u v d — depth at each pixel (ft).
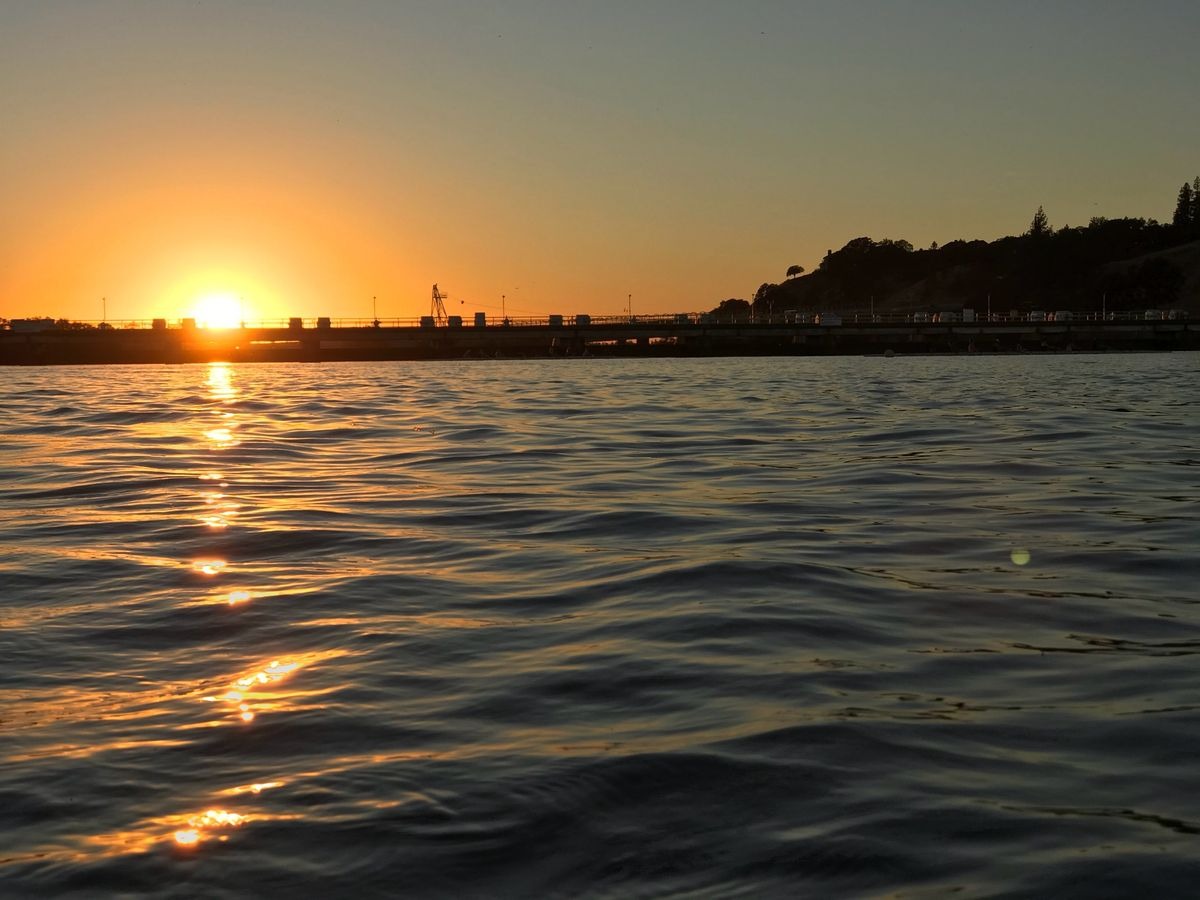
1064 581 46.68
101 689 32.94
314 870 21.93
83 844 23.03
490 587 46.42
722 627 39.29
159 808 24.61
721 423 137.39
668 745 27.86
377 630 39.40
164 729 29.37
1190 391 212.84
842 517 63.72
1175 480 78.84
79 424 140.97
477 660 35.65
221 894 21.12
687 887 21.18
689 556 52.16
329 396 213.66
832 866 21.83
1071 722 29.40
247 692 32.48
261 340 564.30
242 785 25.72
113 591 45.75
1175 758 26.84
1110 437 112.88
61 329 546.67
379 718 30.12
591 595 44.73
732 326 598.75
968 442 108.58
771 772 26.12
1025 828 23.20
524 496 73.46
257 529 60.80
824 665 34.78
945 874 21.44
